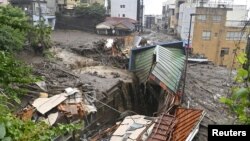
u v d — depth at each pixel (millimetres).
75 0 51188
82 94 16125
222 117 14039
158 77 17109
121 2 56562
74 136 13172
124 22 48188
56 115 13695
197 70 25453
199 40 40188
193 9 39812
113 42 31250
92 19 48812
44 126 4027
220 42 40219
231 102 2537
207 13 39375
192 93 17875
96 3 51062
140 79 21141
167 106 15969
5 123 3035
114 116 18078
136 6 57125
